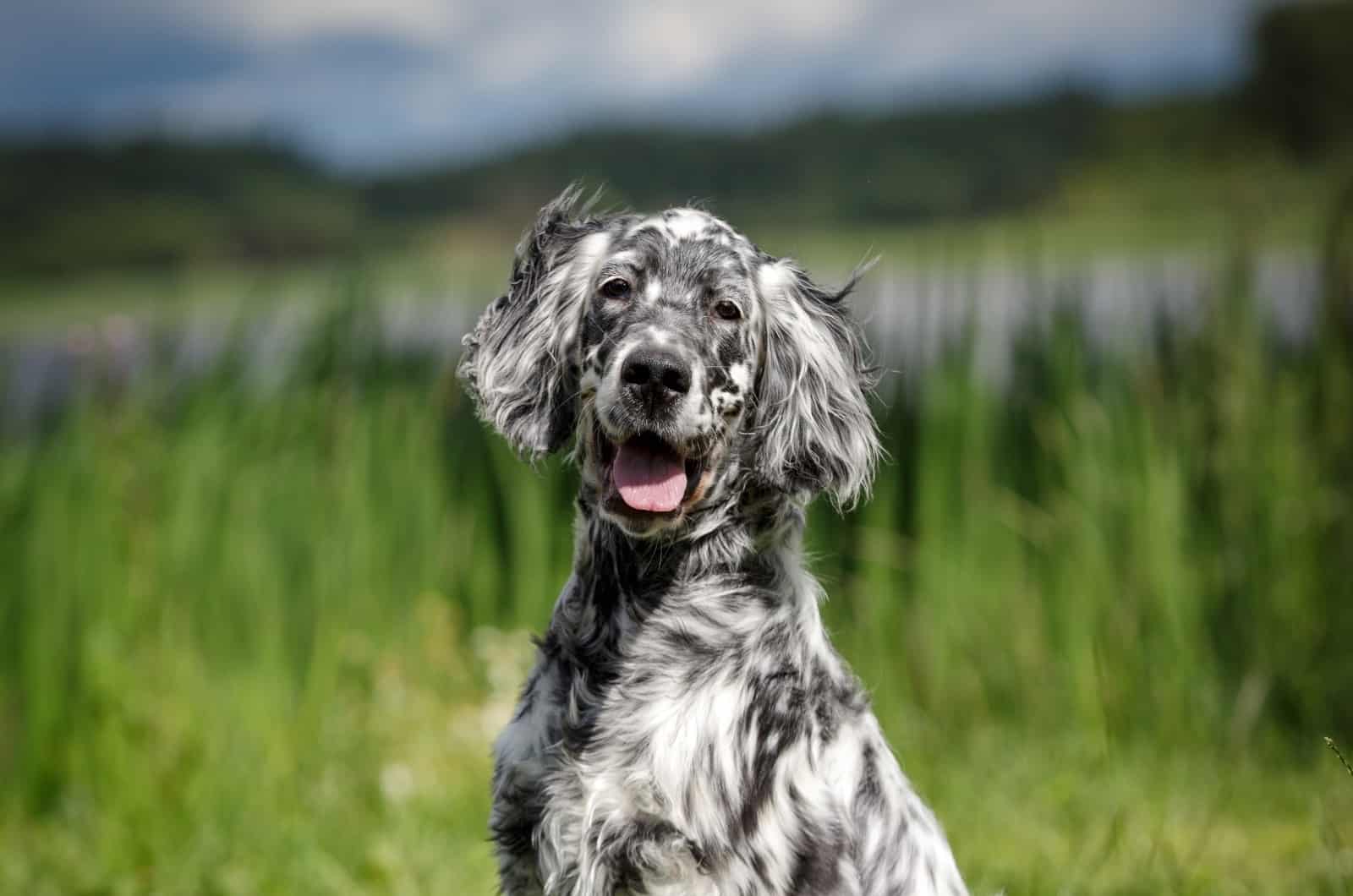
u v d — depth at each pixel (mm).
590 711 4820
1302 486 9672
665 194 33688
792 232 27703
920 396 10133
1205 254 10547
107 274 27203
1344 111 27812
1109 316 10414
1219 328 9820
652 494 4859
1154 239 13102
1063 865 6676
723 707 4758
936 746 8945
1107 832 7141
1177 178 27500
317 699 9000
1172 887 6270
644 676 4820
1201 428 9844
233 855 7461
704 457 5020
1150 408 9766
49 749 8922
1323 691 9258
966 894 5051
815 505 10070
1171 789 8023
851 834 4738
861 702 5043
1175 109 31516
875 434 5590
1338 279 9867
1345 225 9922
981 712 9562
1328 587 9633
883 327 10227
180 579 9234
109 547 9219
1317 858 6707
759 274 5391
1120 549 9484
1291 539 9625
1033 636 9664
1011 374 10234
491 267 12047
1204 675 9414
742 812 4645
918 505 9820
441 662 9648
